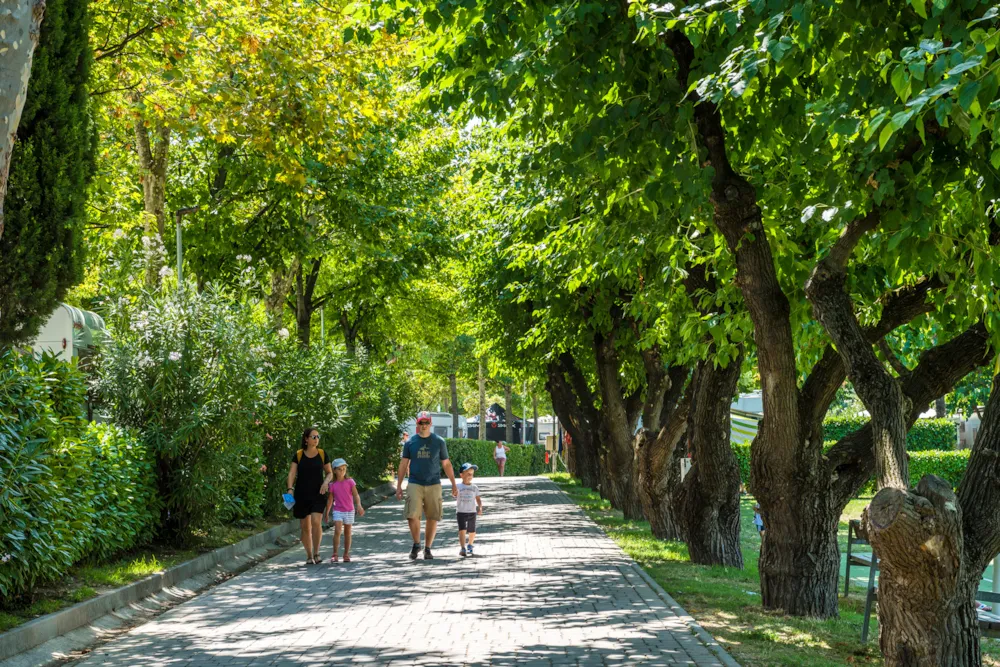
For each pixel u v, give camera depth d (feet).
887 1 34.94
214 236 125.39
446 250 145.79
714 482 69.51
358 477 143.64
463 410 463.01
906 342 73.97
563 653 36.63
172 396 66.49
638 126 46.01
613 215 60.64
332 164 80.07
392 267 145.38
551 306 107.76
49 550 42.80
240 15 74.79
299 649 38.17
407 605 48.80
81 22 53.36
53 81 51.78
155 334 67.56
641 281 72.59
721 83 35.19
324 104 75.31
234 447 69.15
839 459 49.96
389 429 161.58
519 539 84.33
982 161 36.19
